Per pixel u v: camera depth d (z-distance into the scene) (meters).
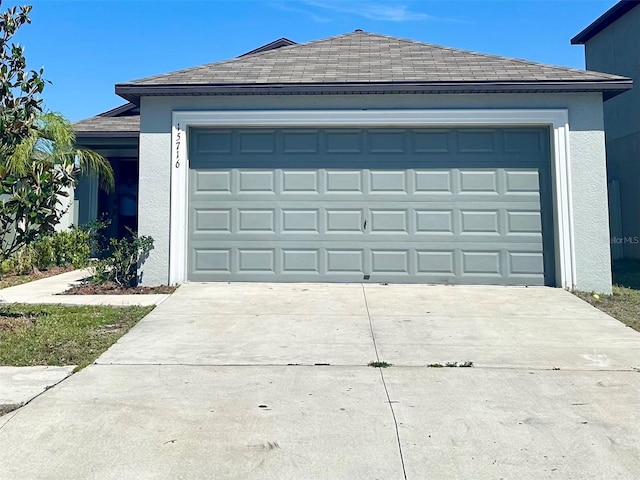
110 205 14.52
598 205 8.96
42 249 12.06
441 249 9.26
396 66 9.95
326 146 9.45
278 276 9.38
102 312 7.37
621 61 13.65
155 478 3.18
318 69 9.91
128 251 9.20
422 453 3.49
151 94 9.19
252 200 9.45
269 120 9.31
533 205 9.22
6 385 4.65
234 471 3.27
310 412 4.14
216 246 9.44
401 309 7.59
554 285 9.12
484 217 9.25
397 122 9.22
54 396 4.44
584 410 4.19
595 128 9.04
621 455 3.46
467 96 9.17
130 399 4.39
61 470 3.27
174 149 9.30
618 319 7.17
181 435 3.74
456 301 8.02
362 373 5.10
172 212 9.23
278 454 3.47
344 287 8.98
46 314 7.23
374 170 9.38
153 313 7.39
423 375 5.05
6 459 3.41
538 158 9.24
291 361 5.46
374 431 3.81
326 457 3.44
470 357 5.59
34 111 7.11
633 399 4.42
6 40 6.93
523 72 9.37
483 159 9.29
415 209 9.31
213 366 5.29
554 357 5.60
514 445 3.60
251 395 4.51
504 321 7.00
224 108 9.34
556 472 3.25
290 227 9.39
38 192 6.55
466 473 3.24
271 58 10.68
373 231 9.33
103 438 3.70
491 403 4.34
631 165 13.16
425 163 9.34
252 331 6.54
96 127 13.36
